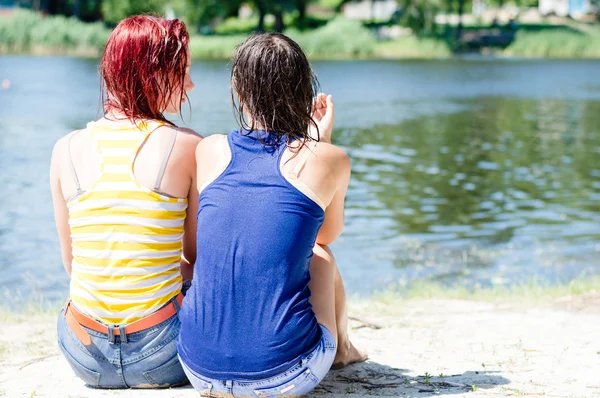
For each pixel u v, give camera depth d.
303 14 75.06
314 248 3.01
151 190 2.97
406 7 67.25
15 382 3.42
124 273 2.93
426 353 4.01
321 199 2.81
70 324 3.04
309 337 2.76
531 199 13.55
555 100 32.31
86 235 2.96
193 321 2.79
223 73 42.06
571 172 16.25
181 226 3.05
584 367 3.62
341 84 38.53
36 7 69.81
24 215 11.62
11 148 17.52
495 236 10.90
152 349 2.99
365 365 3.63
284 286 2.72
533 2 83.62
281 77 2.86
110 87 3.10
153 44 3.05
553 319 5.11
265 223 2.74
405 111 27.77
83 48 53.50
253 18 79.75
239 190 2.79
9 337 5.13
